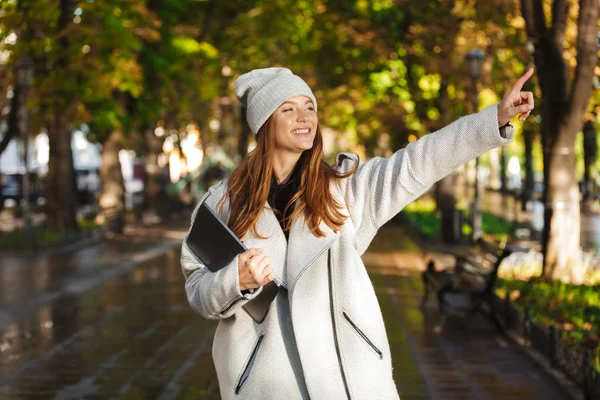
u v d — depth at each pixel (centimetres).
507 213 3347
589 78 1155
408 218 2808
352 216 295
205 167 3888
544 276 1197
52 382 761
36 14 1866
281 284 293
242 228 300
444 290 1041
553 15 1165
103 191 2956
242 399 294
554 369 766
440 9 2108
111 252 2003
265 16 3297
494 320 964
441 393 709
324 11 2659
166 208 3275
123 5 2091
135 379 769
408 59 2434
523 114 274
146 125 3225
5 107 2300
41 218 2984
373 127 2847
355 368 283
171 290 1355
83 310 1166
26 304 1220
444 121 2347
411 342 924
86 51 2241
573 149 1189
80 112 2131
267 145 304
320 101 3512
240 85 311
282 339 293
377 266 1644
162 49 2758
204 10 3155
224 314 291
